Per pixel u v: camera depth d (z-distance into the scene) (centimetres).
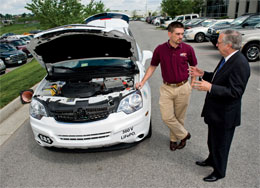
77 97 271
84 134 242
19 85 620
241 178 231
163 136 327
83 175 256
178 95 256
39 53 295
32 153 308
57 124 246
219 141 210
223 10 2850
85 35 267
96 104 249
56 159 291
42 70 805
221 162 217
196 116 379
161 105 264
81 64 325
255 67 668
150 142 312
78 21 968
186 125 351
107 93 283
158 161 270
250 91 473
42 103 262
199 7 3000
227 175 237
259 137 303
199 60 802
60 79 306
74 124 243
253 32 713
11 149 322
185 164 261
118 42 283
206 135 319
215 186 224
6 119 430
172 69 244
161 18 3159
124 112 248
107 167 267
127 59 323
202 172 246
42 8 951
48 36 261
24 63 1248
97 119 244
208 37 1019
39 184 246
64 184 243
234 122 199
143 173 251
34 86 582
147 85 314
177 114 279
